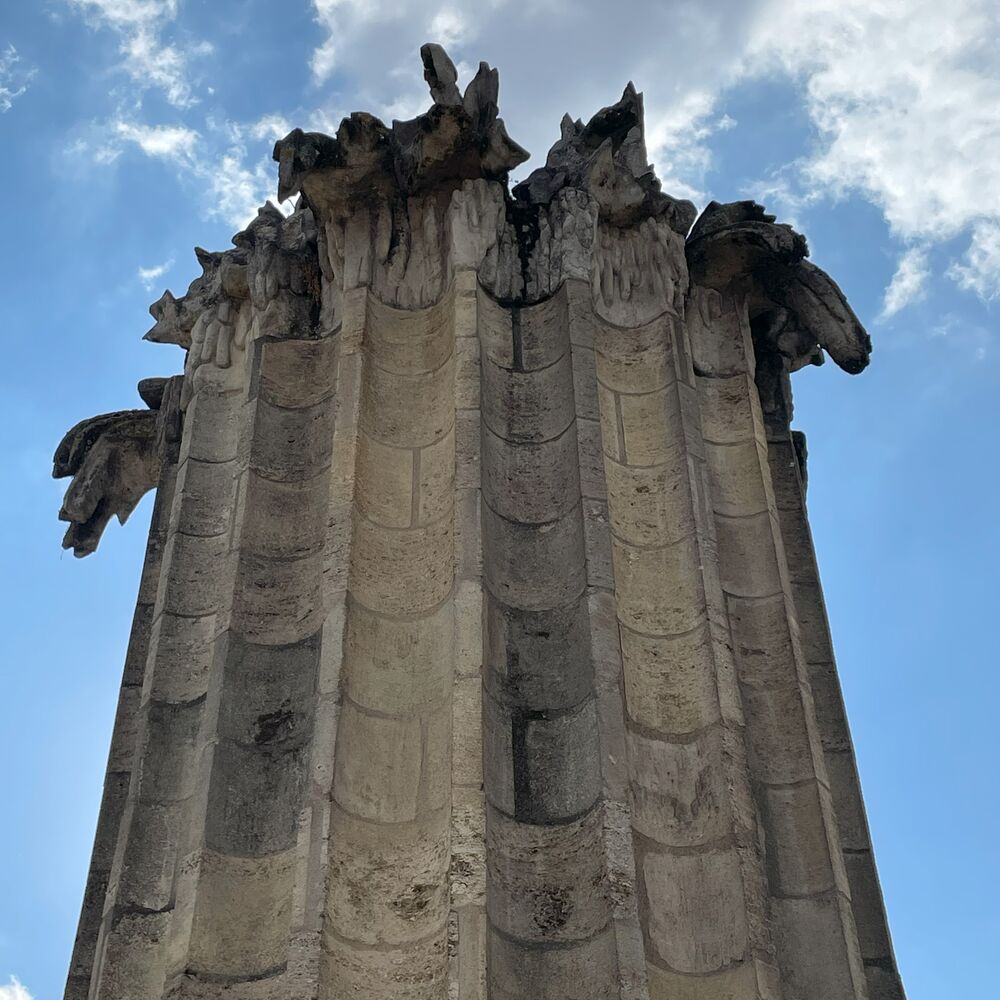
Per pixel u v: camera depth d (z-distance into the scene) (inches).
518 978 421.4
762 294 648.4
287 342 594.9
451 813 433.4
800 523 610.5
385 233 605.0
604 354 585.0
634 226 621.6
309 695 491.8
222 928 446.6
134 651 604.7
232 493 568.4
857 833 529.3
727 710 485.1
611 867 432.8
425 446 541.0
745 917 442.3
